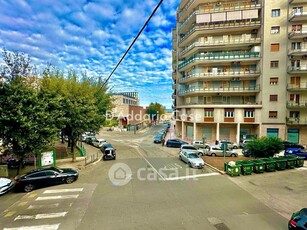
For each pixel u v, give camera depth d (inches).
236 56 1218.0
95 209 379.9
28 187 485.7
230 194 456.1
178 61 1566.2
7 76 626.2
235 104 1242.6
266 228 314.0
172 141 1182.9
